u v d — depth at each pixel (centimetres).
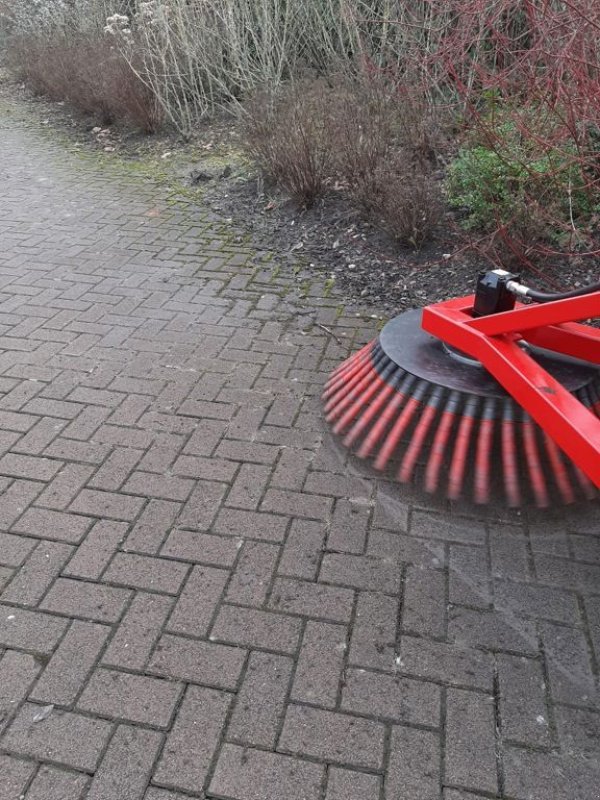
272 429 338
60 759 200
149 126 885
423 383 289
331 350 411
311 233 577
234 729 206
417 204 512
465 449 280
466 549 269
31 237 596
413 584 254
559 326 285
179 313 458
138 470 311
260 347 414
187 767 197
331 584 254
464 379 286
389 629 236
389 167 548
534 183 481
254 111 700
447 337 283
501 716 209
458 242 523
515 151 493
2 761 199
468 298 307
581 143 456
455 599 247
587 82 406
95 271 526
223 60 916
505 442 275
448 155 612
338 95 656
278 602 246
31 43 1205
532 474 279
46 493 298
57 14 1196
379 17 709
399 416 301
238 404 358
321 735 204
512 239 473
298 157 595
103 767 198
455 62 550
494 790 191
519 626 238
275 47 859
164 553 267
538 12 500
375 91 630
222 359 402
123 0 1143
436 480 293
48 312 461
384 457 305
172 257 550
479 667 224
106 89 903
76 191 718
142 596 249
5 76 1327
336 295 481
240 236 589
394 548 269
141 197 694
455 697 215
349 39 764
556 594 250
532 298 263
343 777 194
